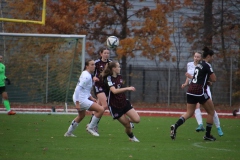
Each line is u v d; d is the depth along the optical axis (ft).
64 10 310.04
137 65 329.52
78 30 320.50
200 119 165.68
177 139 147.02
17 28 301.43
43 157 103.81
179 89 333.01
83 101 145.38
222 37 351.25
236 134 166.50
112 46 181.06
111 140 139.74
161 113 284.00
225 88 327.67
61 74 256.32
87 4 316.81
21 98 261.65
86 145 126.62
